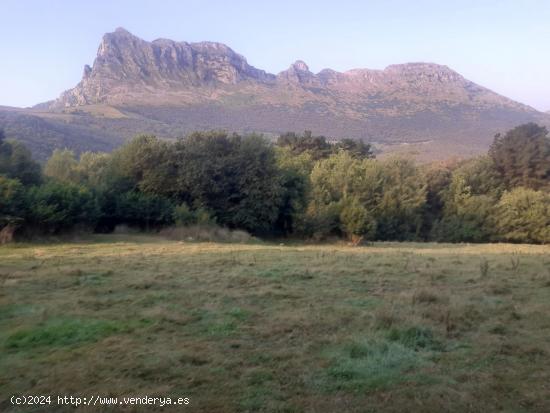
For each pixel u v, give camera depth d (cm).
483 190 5481
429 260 1828
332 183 4756
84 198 2836
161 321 873
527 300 1070
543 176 5709
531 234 4772
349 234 3816
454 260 1836
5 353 711
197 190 3544
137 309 971
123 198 3281
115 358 682
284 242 3694
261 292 1141
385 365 652
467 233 4803
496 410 531
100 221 3284
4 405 541
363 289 1197
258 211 3650
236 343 752
